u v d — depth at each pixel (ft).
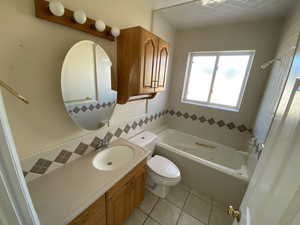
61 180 3.38
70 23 3.24
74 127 4.05
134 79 4.68
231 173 5.44
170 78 8.87
